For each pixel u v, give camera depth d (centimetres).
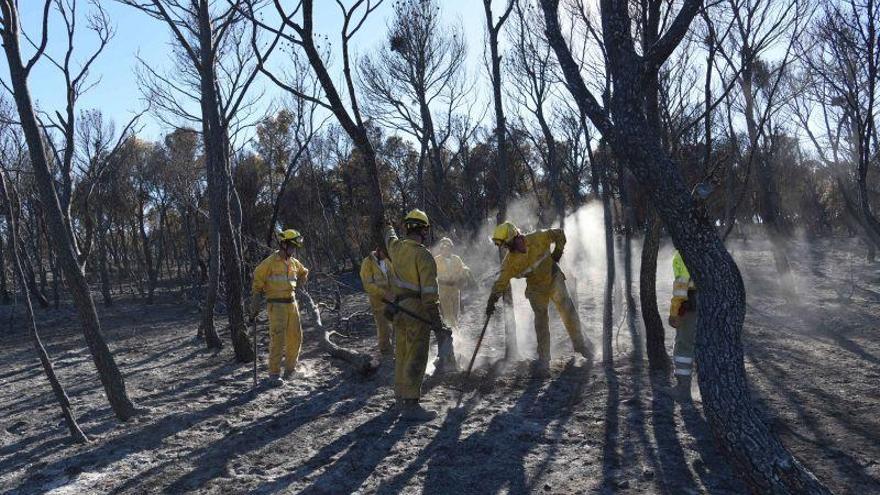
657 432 549
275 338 827
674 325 638
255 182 2473
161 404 741
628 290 933
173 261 4188
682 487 443
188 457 555
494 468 493
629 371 758
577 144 1948
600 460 496
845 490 429
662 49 365
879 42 1095
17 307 2611
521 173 2819
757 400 634
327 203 2830
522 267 760
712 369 345
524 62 1219
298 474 503
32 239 2816
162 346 1291
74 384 935
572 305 795
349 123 695
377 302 946
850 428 543
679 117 978
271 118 2236
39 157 646
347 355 873
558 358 851
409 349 626
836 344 890
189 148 2220
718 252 351
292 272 845
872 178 1872
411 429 593
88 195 933
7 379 1050
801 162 3409
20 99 632
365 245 3012
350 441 572
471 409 643
